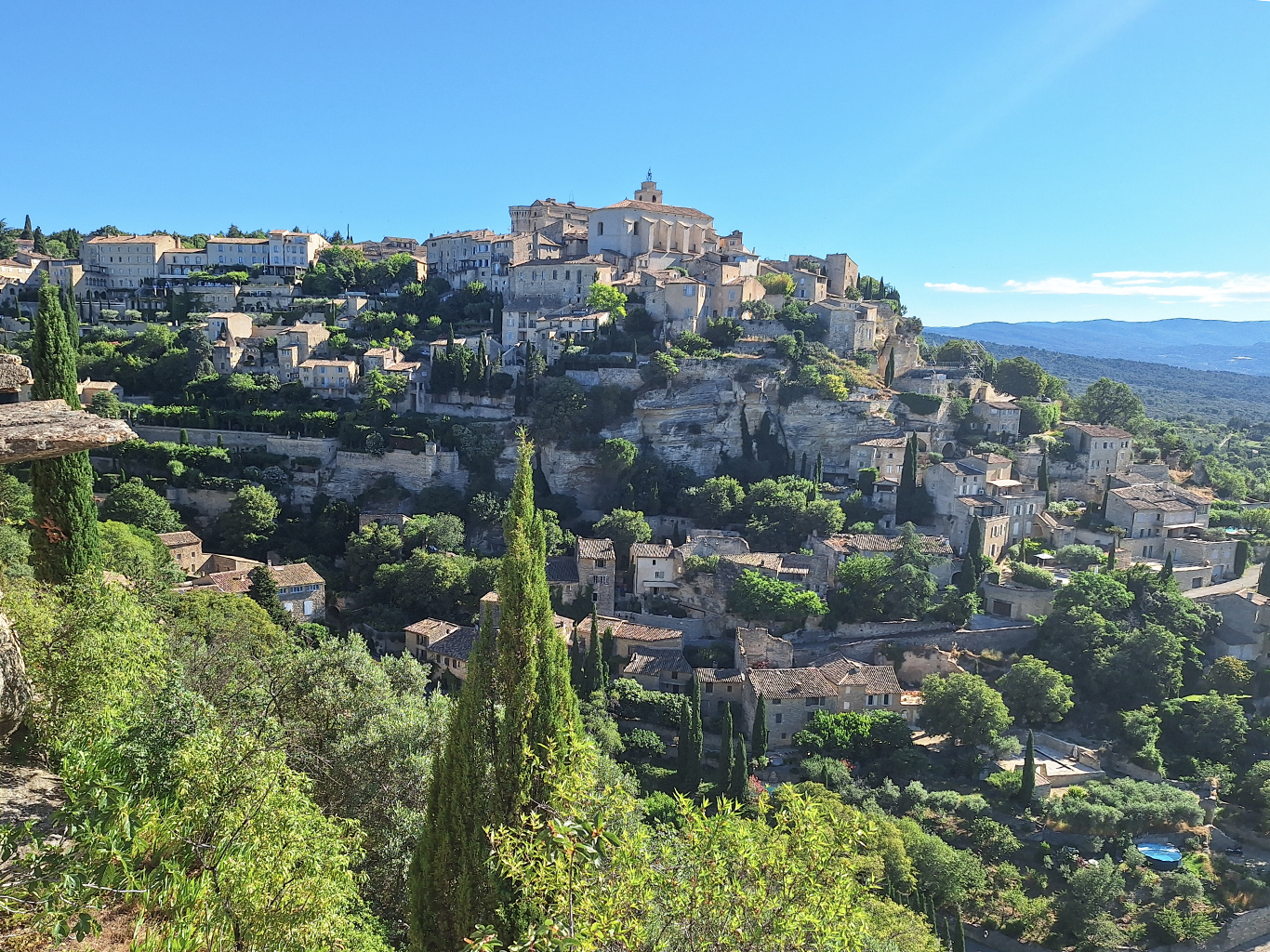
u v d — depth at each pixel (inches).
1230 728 3725.4
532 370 6063.0
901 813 3299.7
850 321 6756.9
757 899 874.8
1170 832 3341.5
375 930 1211.2
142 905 861.8
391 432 5792.3
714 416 5949.8
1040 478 5482.3
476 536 5472.4
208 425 6102.4
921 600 4382.4
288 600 4429.1
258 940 912.9
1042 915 2938.0
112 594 1378.0
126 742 1015.0
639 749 3503.9
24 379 1136.2
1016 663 4087.1
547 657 1022.4
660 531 5433.1
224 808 989.2
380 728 1710.1
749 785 3228.3
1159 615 4256.9
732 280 6978.4
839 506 5059.1
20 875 802.8
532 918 928.3
